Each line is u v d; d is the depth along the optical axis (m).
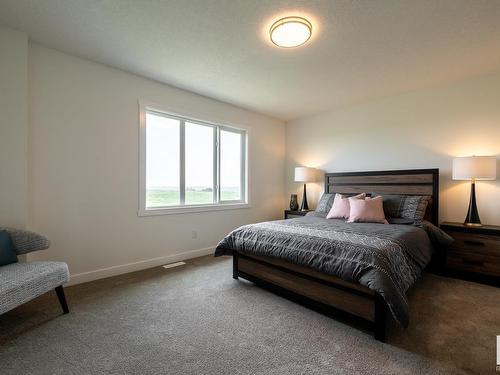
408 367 1.39
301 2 1.76
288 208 4.93
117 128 2.85
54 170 2.45
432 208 3.19
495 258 2.54
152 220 3.15
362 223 2.89
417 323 1.84
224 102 3.91
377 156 3.79
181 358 1.47
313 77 3.00
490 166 2.66
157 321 1.87
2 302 1.47
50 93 2.42
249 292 2.38
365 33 2.12
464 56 2.50
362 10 1.83
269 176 4.71
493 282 2.55
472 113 3.04
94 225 2.70
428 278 2.76
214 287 2.49
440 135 3.26
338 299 1.86
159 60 2.63
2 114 2.10
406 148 3.52
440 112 3.26
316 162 4.52
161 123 3.33
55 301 2.17
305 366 1.41
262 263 2.42
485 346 1.57
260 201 4.55
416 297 2.28
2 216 2.11
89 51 2.47
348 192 3.96
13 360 1.45
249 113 4.33
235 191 4.27
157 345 1.59
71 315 1.94
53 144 2.44
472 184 2.85
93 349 1.55
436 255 2.88
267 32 2.12
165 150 3.37
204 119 3.66
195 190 3.70
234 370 1.38
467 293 2.36
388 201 3.21
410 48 2.35
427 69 2.78
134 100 2.97
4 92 2.11
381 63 2.64
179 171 3.50
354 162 4.03
